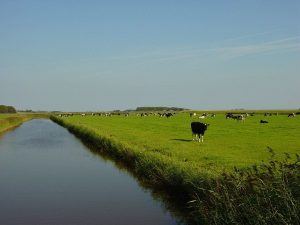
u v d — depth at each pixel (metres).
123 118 109.44
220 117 108.38
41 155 32.69
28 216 14.38
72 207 15.61
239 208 10.23
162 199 16.67
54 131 65.75
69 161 28.83
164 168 18.77
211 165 19.88
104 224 13.39
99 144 36.91
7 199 17.05
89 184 20.09
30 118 145.00
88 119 101.00
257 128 55.75
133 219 13.90
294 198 9.12
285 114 133.00
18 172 24.12
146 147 29.45
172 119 96.19
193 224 13.07
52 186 19.72
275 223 8.78
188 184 15.46
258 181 10.40
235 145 32.19
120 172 23.62
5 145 41.38
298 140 36.94
